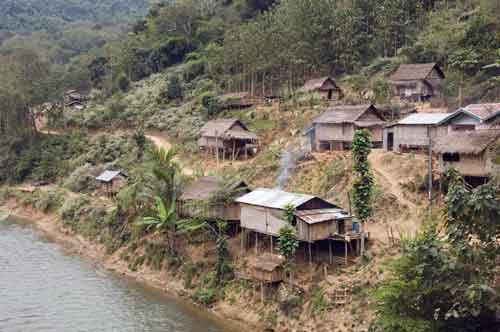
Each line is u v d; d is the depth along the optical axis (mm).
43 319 44844
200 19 143375
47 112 113688
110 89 128125
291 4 99125
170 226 54406
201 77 114688
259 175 63344
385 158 54844
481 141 42375
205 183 55125
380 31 94438
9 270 57938
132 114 109688
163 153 57656
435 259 26281
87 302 48688
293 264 43469
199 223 52031
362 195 42219
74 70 147250
